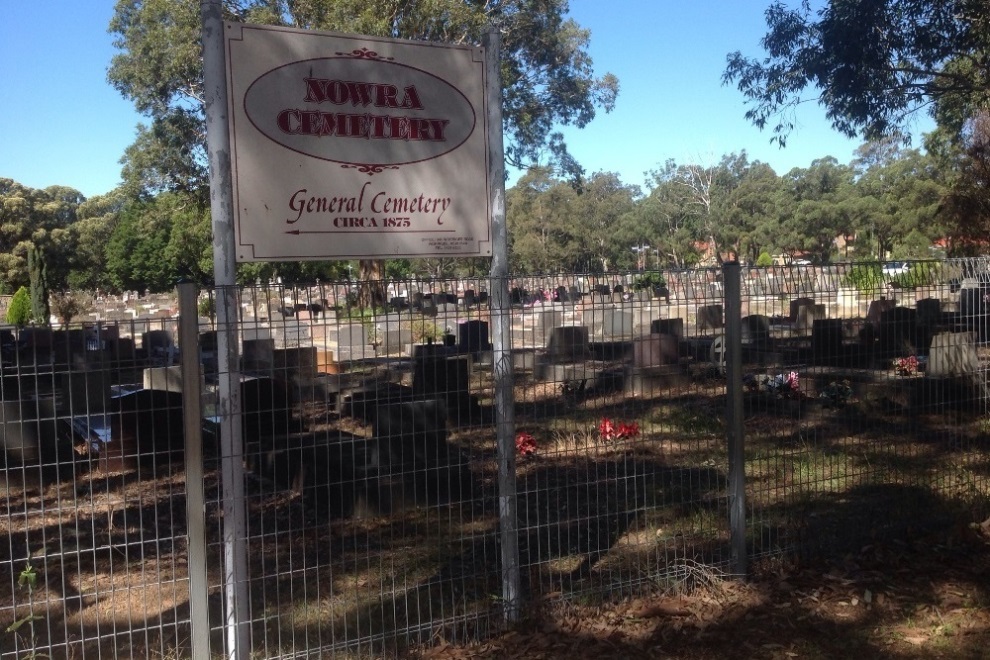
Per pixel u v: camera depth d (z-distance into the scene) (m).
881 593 5.07
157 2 29.23
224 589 4.54
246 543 4.42
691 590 5.14
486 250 4.84
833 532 5.89
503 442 4.74
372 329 6.11
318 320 5.31
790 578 5.31
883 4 14.02
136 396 8.06
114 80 30.66
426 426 7.50
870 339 9.41
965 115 18.38
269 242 4.26
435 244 4.68
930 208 44.78
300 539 6.61
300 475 7.75
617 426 6.71
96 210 74.88
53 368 4.55
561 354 8.16
